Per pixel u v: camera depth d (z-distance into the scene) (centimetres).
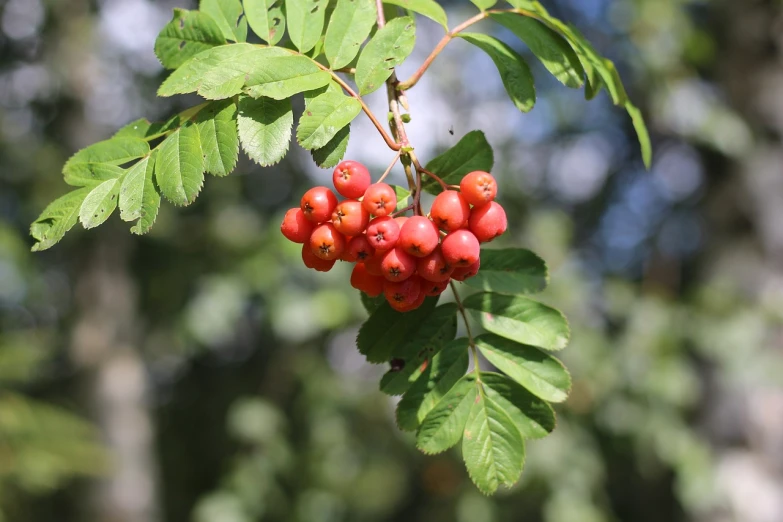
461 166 42
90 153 41
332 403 129
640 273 157
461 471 125
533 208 133
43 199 143
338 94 40
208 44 42
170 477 157
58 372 151
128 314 145
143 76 141
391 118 41
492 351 42
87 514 136
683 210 142
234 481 120
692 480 102
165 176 39
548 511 106
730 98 112
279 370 135
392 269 39
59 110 144
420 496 156
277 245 121
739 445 104
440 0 119
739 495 100
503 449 40
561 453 106
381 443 135
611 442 117
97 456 115
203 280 128
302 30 41
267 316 121
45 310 167
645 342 109
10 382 114
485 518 115
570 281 113
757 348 102
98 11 142
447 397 41
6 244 127
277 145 39
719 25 117
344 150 40
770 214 106
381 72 41
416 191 40
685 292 120
